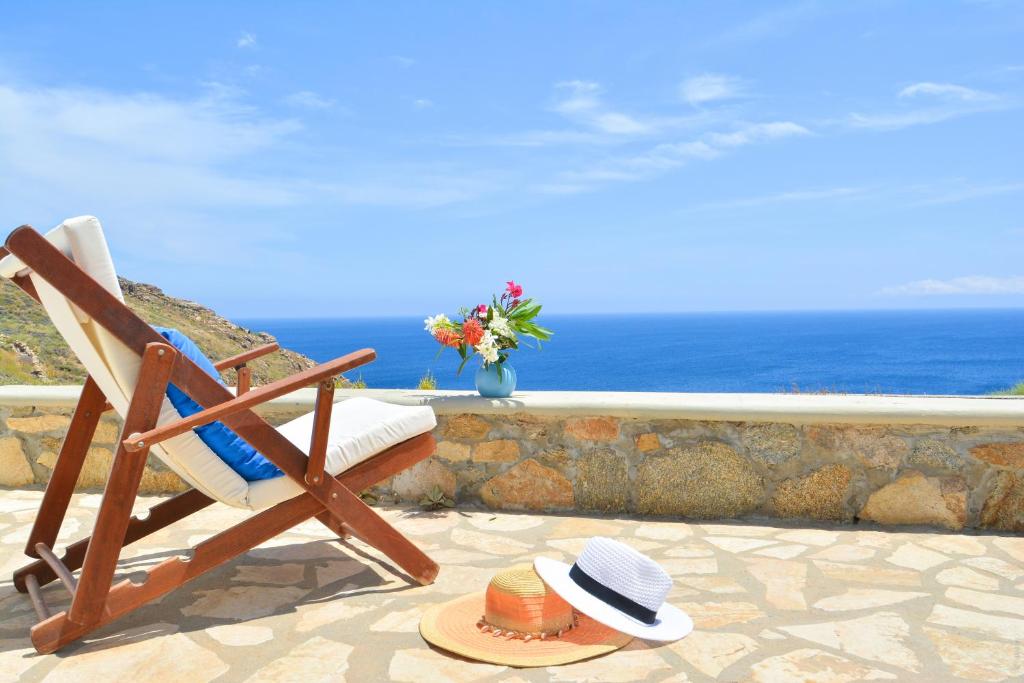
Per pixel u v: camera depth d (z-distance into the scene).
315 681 2.04
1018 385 7.66
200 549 2.45
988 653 2.21
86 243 2.20
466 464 3.95
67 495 2.87
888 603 2.62
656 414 3.70
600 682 2.02
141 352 2.25
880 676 2.06
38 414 4.32
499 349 4.04
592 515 3.79
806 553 3.19
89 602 2.25
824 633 2.36
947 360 98.56
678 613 2.34
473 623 2.39
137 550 3.29
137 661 2.18
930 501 3.54
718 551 3.22
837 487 3.63
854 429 3.60
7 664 2.17
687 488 3.74
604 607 2.16
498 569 3.00
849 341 146.62
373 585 2.82
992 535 3.43
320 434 2.51
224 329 33.16
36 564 2.79
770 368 87.56
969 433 3.50
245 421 2.43
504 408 3.84
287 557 3.15
